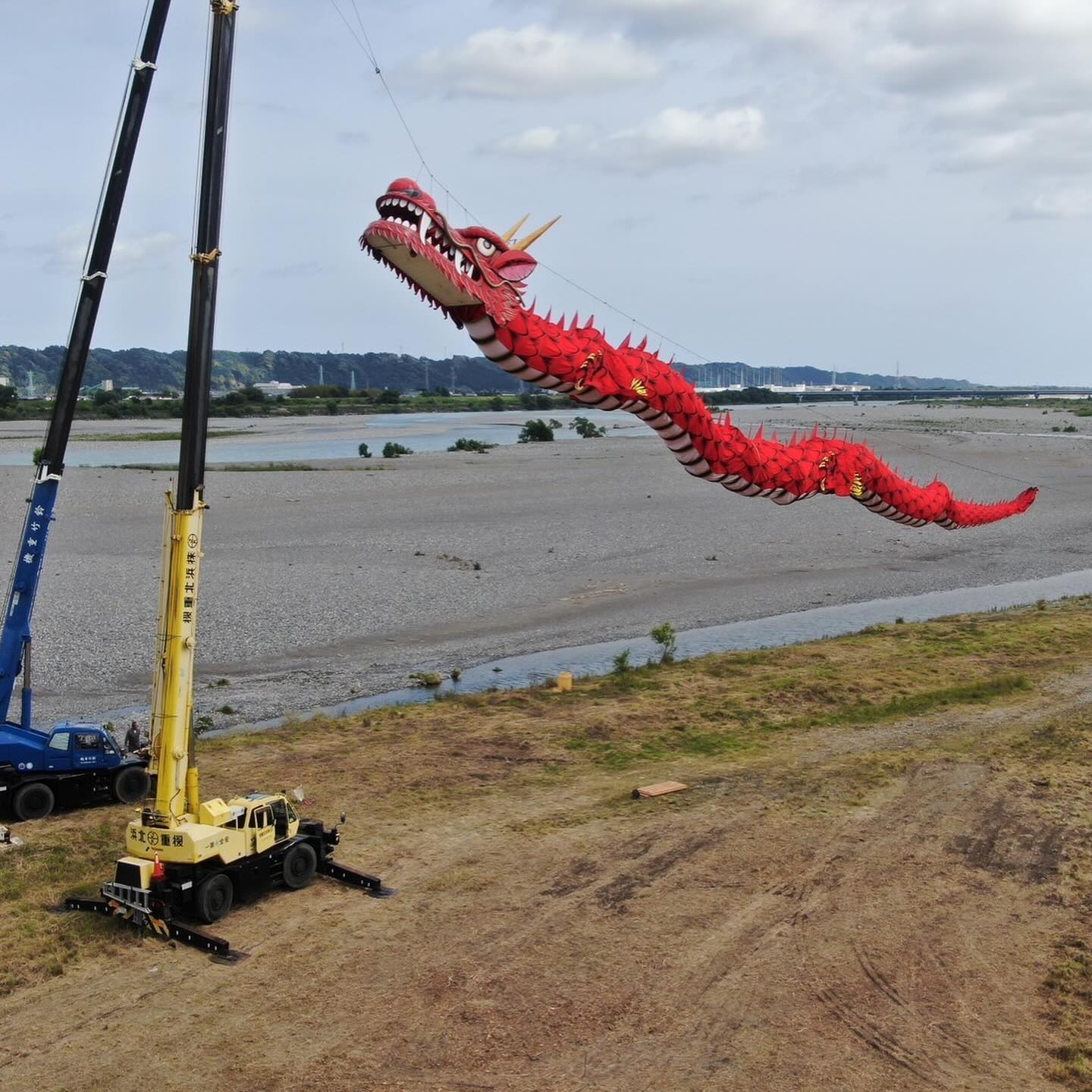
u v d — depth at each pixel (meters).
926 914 21.28
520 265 14.07
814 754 30.77
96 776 27.81
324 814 26.59
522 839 24.98
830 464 19.16
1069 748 30.25
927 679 38.00
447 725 33.91
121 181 25.72
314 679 40.97
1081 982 18.66
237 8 18.67
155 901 20.39
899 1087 15.99
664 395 15.92
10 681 27.30
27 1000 18.28
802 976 19.05
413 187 12.84
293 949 20.05
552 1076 16.20
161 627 20.89
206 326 19.64
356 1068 16.38
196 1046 16.97
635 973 19.12
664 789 27.75
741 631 49.44
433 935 20.56
